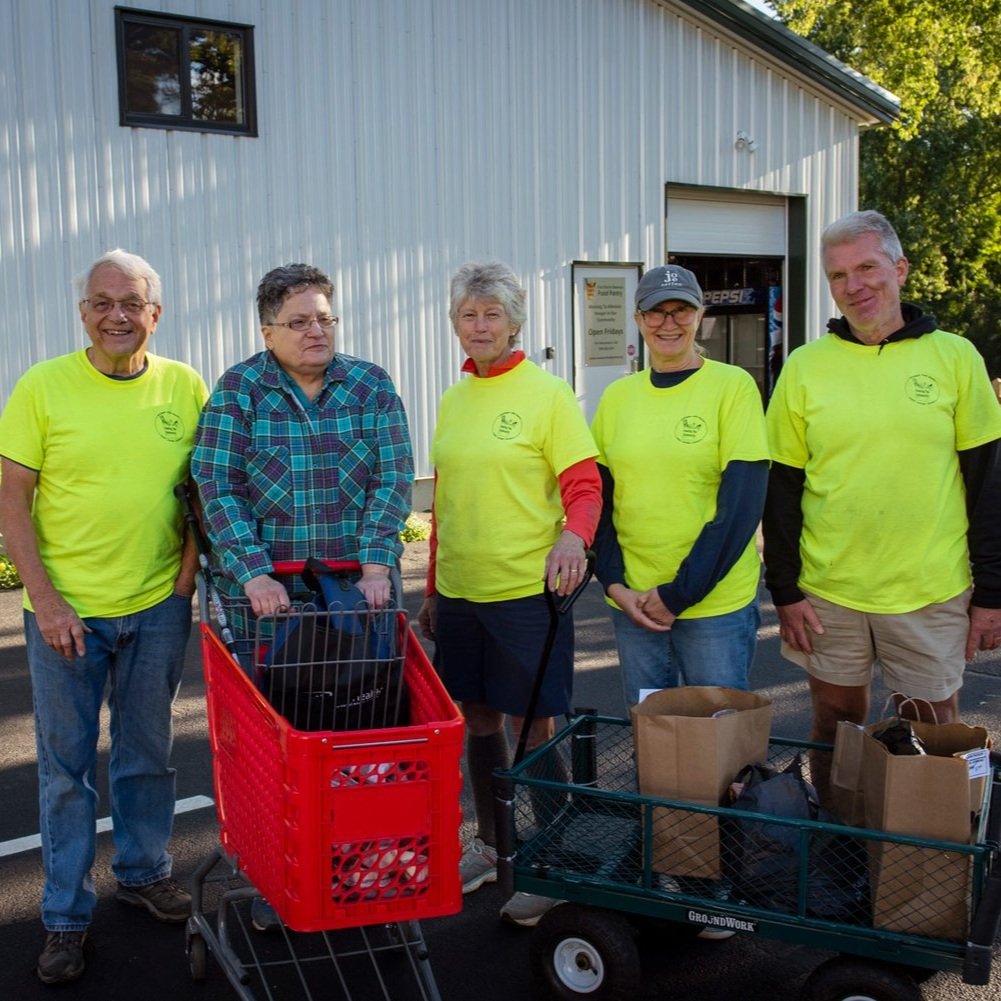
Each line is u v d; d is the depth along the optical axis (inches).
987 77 1196.5
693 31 546.9
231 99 404.8
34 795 193.3
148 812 149.7
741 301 613.9
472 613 151.3
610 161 521.0
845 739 131.9
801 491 150.3
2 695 246.4
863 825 128.1
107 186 378.6
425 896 113.3
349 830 110.4
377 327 446.0
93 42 371.9
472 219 472.1
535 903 149.1
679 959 141.6
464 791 192.5
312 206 425.4
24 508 134.9
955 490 142.6
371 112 438.0
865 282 139.2
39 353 370.0
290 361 133.4
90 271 134.3
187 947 139.4
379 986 136.3
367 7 432.8
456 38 460.1
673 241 567.5
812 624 149.3
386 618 126.7
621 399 149.3
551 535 149.5
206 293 402.6
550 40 492.1
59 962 135.9
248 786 120.0
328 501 135.6
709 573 137.1
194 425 144.3
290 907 111.3
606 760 163.9
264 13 406.6
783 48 572.7
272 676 120.8
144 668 143.1
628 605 144.2
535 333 501.4
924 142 1261.1
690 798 125.4
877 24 1136.2
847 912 119.3
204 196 399.5
